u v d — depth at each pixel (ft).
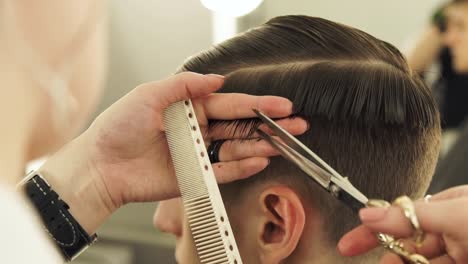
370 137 2.36
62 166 2.61
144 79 6.47
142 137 2.50
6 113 1.26
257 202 2.38
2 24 1.23
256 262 2.41
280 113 2.27
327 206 2.34
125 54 6.37
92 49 1.43
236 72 2.48
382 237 1.97
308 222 2.36
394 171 2.42
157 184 2.61
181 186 2.20
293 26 2.56
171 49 6.40
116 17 6.31
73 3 1.33
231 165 2.35
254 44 2.55
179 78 2.34
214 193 2.15
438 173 4.45
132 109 2.46
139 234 6.75
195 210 2.14
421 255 1.96
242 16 5.81
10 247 1.16
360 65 2.41
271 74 2.43
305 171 2.11
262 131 2.28
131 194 2.62
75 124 1.52
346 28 2.55
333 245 2.37
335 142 2.35
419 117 2.43
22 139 1.32
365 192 2.40
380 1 6.63
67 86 1.39
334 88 2.35
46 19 1.28
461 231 1.76
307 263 2.40
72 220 2.57
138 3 6.21
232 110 2.32
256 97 2.29
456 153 4.44
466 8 5.94
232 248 2.08
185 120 2.31
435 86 4.85
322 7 6.61
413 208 1.79
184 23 6.26
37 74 1.30
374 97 2.36
